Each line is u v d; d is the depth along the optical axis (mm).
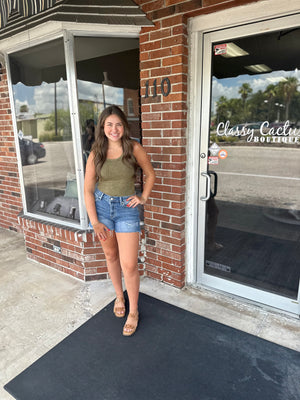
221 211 2707
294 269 2453
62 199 3172
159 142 2680
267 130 2328
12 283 3090
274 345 2166
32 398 1800
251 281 2688
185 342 2217
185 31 2402
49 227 3186
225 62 2410
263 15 2137
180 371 1966
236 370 1963
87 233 2908
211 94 2518
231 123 2479
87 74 2738
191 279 2979
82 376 1941
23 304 2725
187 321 2443
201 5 2227
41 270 3365
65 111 2854
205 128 2596
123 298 2561
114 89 2848
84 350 2160
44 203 3361
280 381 1873
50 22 2604
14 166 4246
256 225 2561
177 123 2527
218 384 1865
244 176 2514
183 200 2725
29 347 2205
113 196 2162
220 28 2355
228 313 2541
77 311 2611
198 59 2477
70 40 2604
